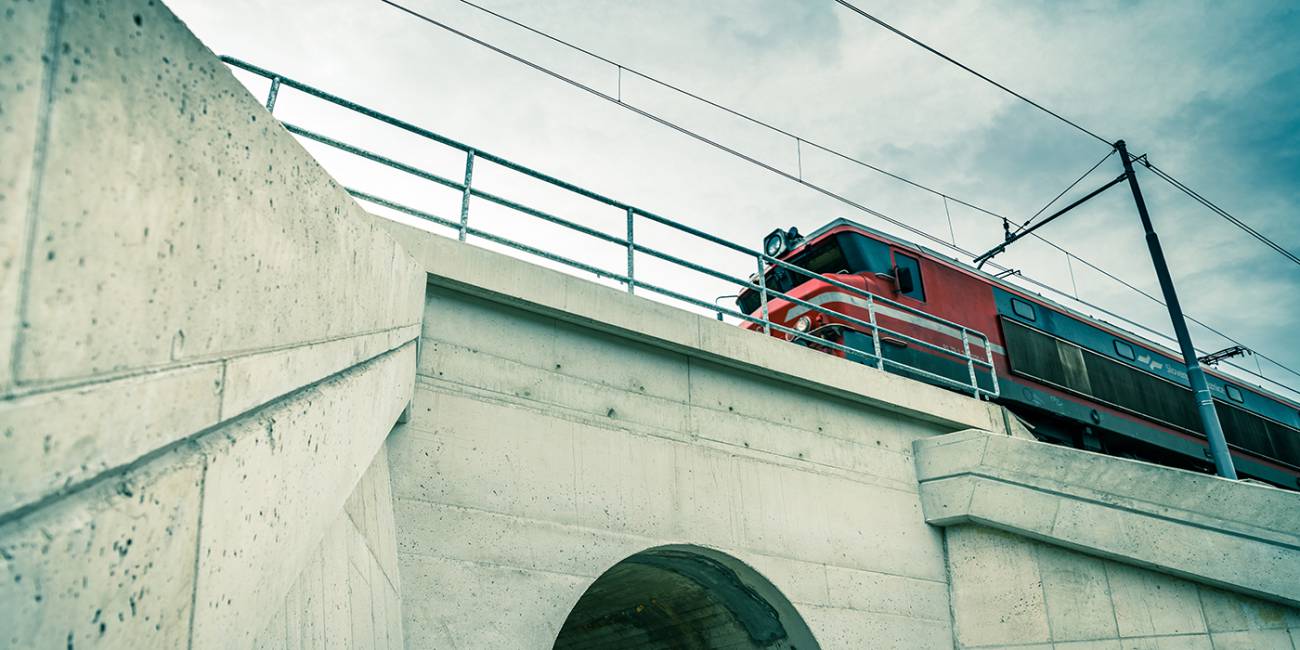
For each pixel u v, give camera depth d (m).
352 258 3.02
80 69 1.20
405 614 4.99
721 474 7.07
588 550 5.99
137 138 1.36
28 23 1.09
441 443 5.60
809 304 8.54
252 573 2.02
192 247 1.57
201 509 1.67
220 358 1.74
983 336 10.20
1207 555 6.76
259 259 1.96
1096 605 7.33
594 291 6.68
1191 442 15.59
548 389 6.32
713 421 7.25
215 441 1.77
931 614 7.96
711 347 7.26
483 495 5.63
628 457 6.54
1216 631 6.68
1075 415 13.41
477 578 5.38
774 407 7.77
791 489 7.51
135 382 1.36
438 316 5.96
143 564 1.42
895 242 12.39
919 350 11.64
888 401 8.51
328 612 3.08
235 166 1.79
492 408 5.94
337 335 2.86
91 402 1.23
